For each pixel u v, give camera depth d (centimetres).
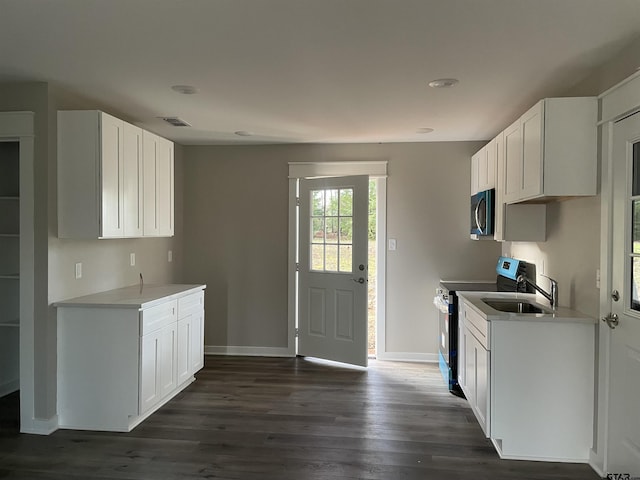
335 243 476
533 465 269
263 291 507
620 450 241
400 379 425
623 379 238
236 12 200
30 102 298
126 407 311
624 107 230
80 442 295
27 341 305
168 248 482
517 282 354
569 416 272
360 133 443
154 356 331
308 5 194
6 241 357
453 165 482
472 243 482
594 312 267
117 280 389
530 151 284
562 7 195
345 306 468
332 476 255
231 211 509
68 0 190
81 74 279
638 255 226
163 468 263
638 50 226
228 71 274
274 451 284
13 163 352
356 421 330
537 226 341
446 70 271
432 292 487
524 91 310
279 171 502
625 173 234
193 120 392
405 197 488
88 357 313
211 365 469
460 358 374
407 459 275
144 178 366
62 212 310
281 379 425
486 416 283
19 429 313
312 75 280
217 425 322
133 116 379
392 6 194
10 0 190
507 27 214
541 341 273
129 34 223
